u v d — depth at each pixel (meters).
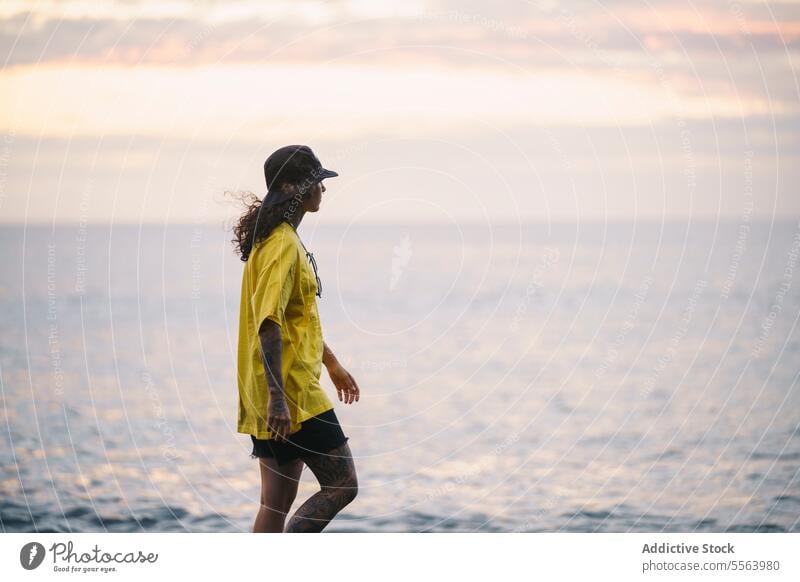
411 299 82.69
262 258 5.38
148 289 92.25
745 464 15.07
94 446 16.95
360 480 15.27
